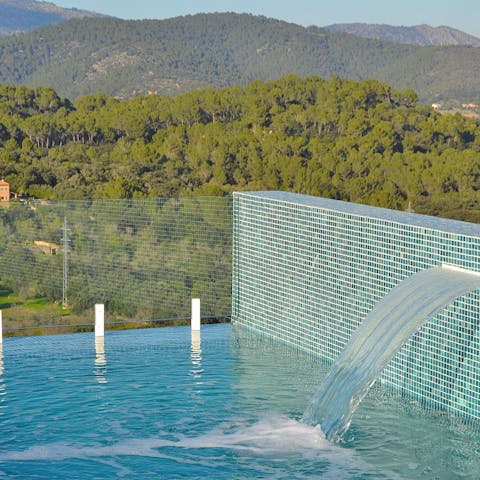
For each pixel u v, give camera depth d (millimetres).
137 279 20172
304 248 14266
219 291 18078
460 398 10773
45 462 9297
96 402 11250
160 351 14117
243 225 16156
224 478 8922
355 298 13047
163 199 19625
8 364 13211
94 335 15461
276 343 14914
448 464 9273
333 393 10859
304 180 39188
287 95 54469
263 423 10516
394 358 11984
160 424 10445
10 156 42812
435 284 11039
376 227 12625
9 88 60250
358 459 9422
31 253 21203
